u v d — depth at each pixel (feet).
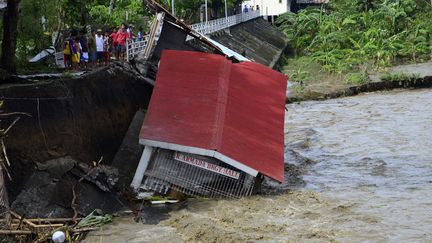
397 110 103.14
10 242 41.29
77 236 44.62
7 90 47.93
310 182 62.18
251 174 51.78
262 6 277.44
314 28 203.62
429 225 47.91
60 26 85.76
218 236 44.75
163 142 51.70
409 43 172.45
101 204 49.96
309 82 138.00
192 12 163.12
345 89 125.90
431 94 118.42
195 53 61.41
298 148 79.87
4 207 42.57
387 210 52.01
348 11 204.95
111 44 79.15
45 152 49.26
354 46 172.65
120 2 140.05
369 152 75.20
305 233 46.19
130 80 65.31
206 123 53.72
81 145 53.31
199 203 52.06
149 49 68.39
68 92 54.03
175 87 57.26
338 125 93.61
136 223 47.98
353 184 61.16
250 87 60.70
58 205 47.37
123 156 58.18
